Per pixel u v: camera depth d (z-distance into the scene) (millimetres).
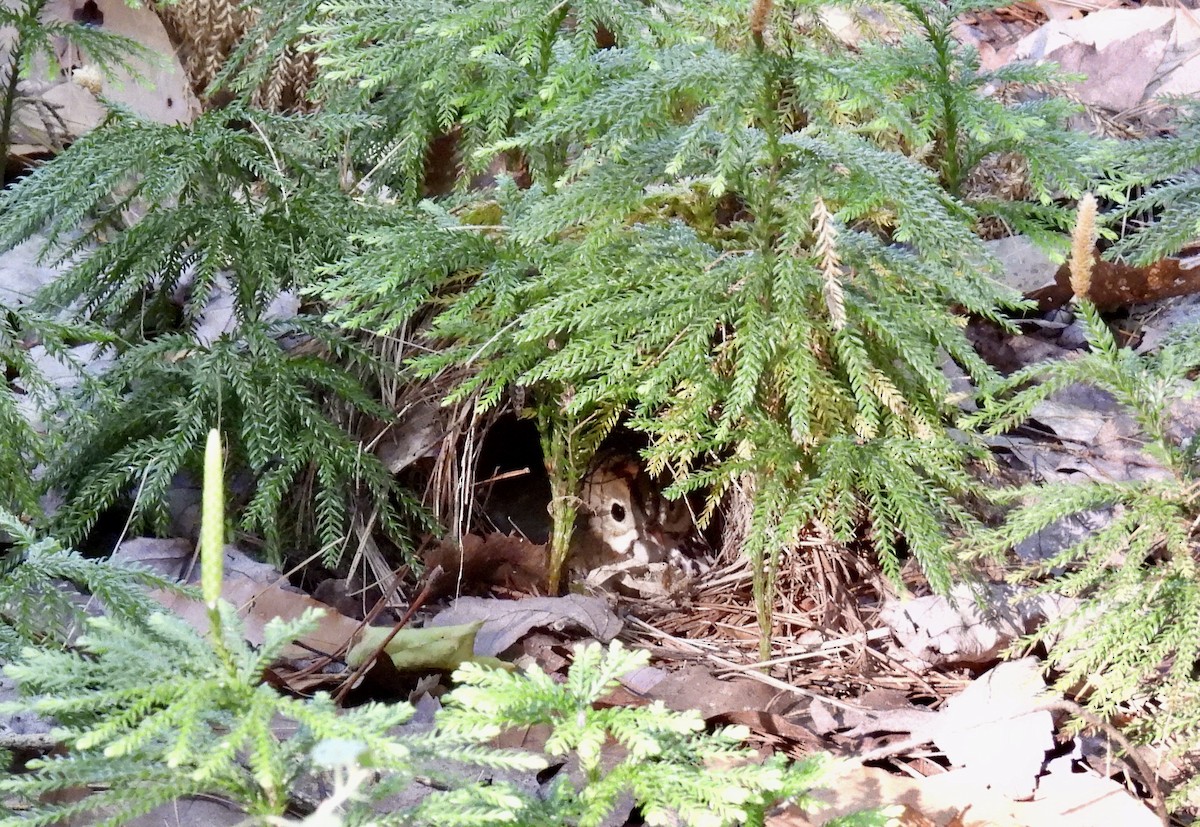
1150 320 2795
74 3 3201
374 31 2275
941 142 2711
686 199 2314
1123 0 4051
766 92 1860
